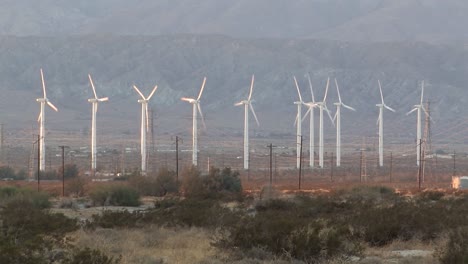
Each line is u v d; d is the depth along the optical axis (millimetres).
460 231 105938
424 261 96438
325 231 101312
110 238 121250
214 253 102312
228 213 157250
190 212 156625
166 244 116688
